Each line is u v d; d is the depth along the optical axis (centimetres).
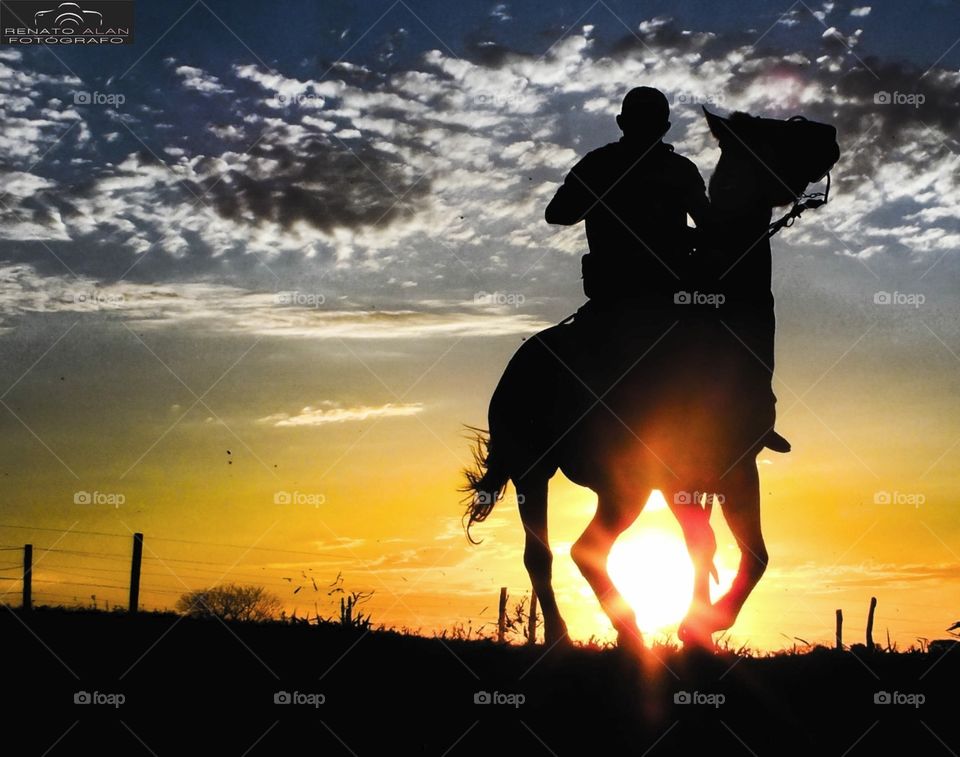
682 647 752
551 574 837
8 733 554
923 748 563
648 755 538
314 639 814
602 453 728
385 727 573
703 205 715
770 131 703
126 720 577
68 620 952
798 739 568
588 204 760
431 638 847
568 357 769
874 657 817
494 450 868
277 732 561
